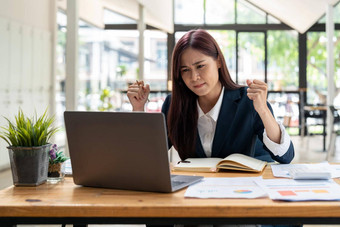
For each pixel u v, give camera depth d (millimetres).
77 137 1161
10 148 1198
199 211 952
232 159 1395
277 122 1503
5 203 1010
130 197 1056
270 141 1463
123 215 969
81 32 8633
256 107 1422
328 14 7484
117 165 1132
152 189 1108
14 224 998
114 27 9812
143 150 1089
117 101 9469
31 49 5332
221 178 1263
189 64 1479
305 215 940
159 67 10180
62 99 7188
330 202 970
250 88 1429
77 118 1149
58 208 981
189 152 1652
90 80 9016
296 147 7133
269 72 10117
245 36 10141
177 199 1023
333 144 6227
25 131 1196
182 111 1640
